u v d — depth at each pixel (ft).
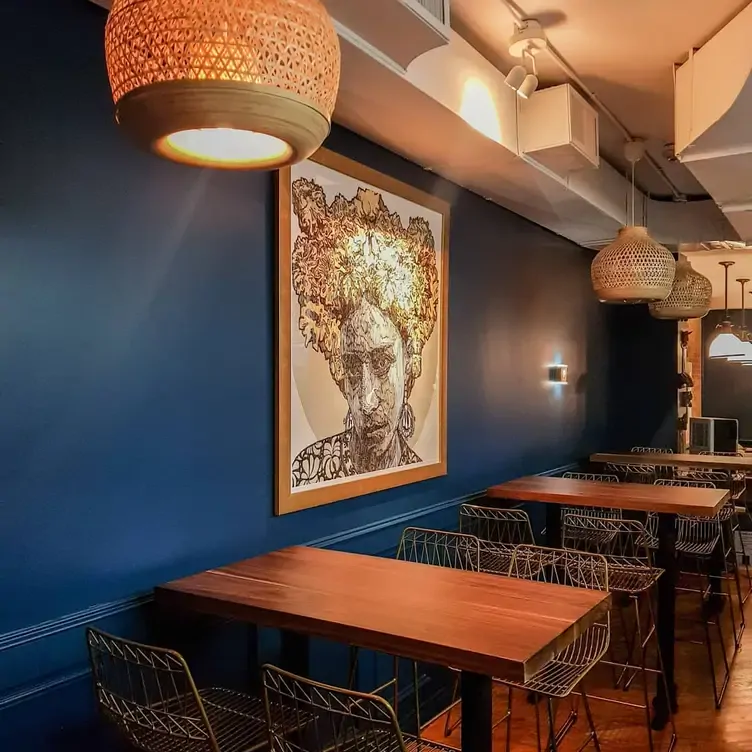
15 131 6.19
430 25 7.25
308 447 9.43
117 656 6.17
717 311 32.35
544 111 11.05
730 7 9.06
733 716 10.75
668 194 18.74
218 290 8.16
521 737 10.06
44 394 6.36
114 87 4.14
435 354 12.28
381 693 10.52
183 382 7.73
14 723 6.07
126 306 7.11
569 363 18.52
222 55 3.79
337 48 4.39
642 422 22.25
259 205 8.71
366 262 10.47
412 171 11.71
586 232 17.29
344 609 6.53
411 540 11.59
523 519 11.52
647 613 15.34
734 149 10.44
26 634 6.16
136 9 3.86
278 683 6.03
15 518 6.13
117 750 6.85
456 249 13.16
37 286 6.32
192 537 7.84
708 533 14.24
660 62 10.81
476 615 6.38
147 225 7.34
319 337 9.61
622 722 10.55
